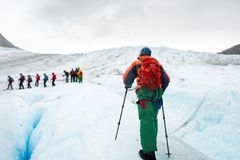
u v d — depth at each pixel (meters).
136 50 49.53
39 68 47.00
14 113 6.96
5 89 27.66
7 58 62.47
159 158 3.27
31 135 6.15
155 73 2.98
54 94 8.48
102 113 4.98
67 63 49.16
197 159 3.59
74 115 5.30
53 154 4.13
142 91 3.06
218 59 42.06
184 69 26.45
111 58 46.22
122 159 3.18
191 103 10.98
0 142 5.30
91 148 3.66
